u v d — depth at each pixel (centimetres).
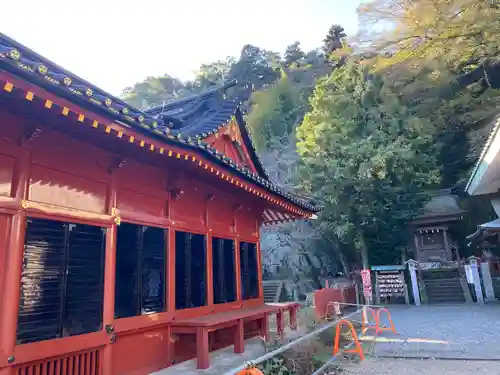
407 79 2719
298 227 2852
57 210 475
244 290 978
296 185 2498
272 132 3784
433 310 1820
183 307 709
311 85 3975
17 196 429
